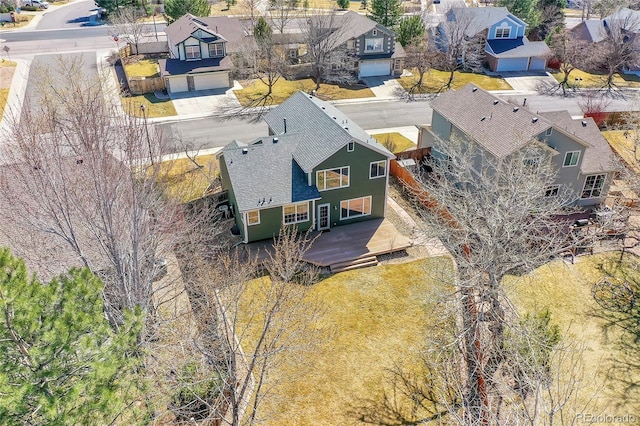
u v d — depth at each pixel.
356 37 55.56
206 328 18.08
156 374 15.32
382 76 57.59
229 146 30.58
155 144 30.94
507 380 18.97
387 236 29.27
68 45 61.84
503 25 60.78
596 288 25.81
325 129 29.70
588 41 62.38
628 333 23.09
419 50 56.94
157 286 23.44
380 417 18.97
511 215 20.03
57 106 30.33
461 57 61.06
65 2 84.19
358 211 30.31
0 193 21.06
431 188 25.94
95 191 19.22
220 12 79.75
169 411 14.15
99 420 11.38
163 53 60.06
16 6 75.56
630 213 30.91
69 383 11.70
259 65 53.53
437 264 27.03
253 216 27.50
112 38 64.50
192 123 44.09
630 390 20.19
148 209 22.92
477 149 31.83
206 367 17.19
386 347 21.98
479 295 20.47
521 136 27.75
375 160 28.98
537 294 25.31
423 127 38.91
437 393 19.75
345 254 27.52
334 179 28.62
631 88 56.25
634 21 60.88
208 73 50.94
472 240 22.03
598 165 32.28
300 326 20.06
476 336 20.48
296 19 72.88
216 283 19.64
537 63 61.03
